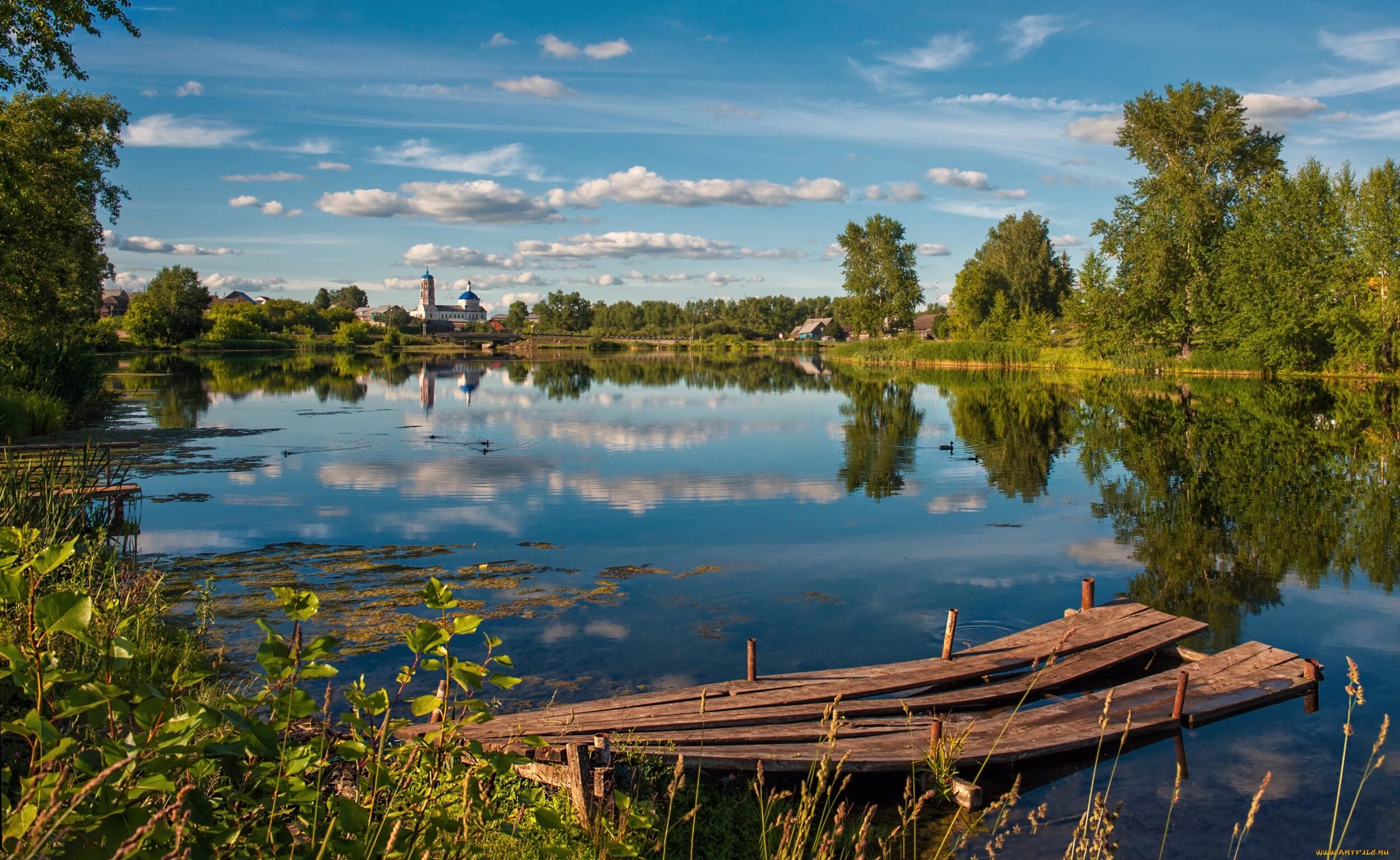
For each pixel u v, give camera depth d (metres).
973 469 21.03
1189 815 6.20
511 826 4.86
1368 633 10.27
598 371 67.06
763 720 7.15
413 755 2.98
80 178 26.41
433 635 2.93
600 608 10.49
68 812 2.03
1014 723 7.42
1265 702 8.15
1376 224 42.88
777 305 152.38
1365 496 17.83
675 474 20.05
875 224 77.44
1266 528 15.16
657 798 5.82
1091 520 15.71
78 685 2.80
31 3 16.52
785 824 4.66
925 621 10.30
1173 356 51.97
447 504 16.55
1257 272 45.38
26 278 25.56
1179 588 11.81
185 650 8.19
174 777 2.89
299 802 2.77
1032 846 5.75
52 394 27.09
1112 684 8.69
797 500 17.20
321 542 13.58
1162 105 47.34
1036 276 81.06
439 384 50.78
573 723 6.80
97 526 12.64
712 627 9.88
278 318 129.62
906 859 5.57
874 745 6.73
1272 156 46.72
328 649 2.78
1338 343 44.84
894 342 78.12
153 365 66.88
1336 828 6.04
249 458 21.86
